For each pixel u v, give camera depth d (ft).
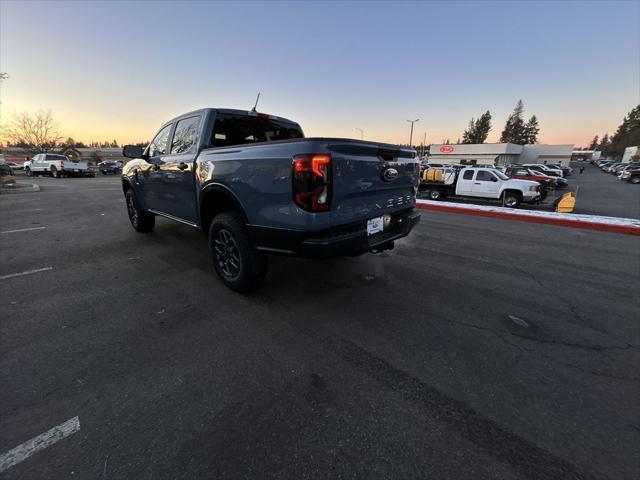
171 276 12.45
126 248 16.12
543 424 5.70
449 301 10.64
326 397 6.26
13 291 11.00
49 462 4.86
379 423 5.65
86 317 9.29
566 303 10.70
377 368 7.16
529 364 7.41
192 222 12.76
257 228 8.95
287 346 7.95
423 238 19.94
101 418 5.70
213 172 10.18
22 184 50.42
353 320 9.26
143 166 15.80
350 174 8.33
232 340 8.20
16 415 5.74
